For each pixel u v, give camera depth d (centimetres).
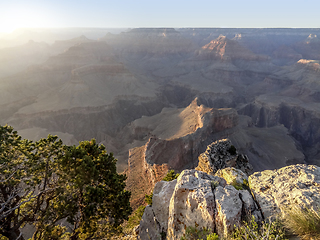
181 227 1017
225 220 853
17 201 1666
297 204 828
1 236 1539
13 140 1677
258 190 1019
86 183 1631
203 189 1027
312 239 670
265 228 733
